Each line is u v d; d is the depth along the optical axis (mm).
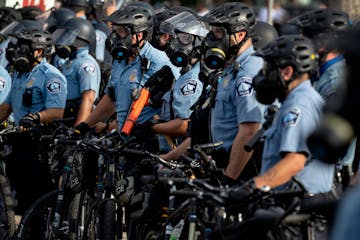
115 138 19453
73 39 24594
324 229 12992
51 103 22531
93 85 24375
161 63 20062
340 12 15703
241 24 16438
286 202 13281
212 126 16891
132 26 19922
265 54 13828
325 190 13789
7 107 23672
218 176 15680
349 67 8242
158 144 19500
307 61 13719
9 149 22156
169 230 16156
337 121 8289
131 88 20172
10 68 27453
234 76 16453
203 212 14906
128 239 18188
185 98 18844
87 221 19781
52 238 20828
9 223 21734
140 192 17359
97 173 20172
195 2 43344
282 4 39688
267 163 14078
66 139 20344
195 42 18844
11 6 33938
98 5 32688
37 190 22234
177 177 15688
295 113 13469
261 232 12945
